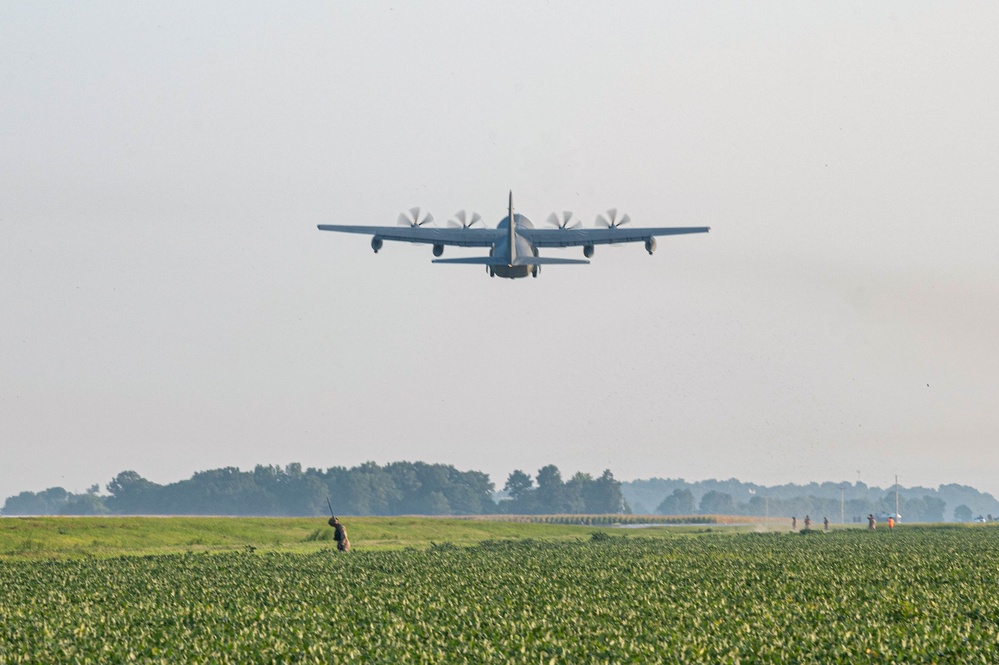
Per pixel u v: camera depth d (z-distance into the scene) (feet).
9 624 393.29
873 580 535.60
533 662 320.50
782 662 320.29
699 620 388.16
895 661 320.91
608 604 443.32
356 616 410.31
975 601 443.73
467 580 547.08
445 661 323.37
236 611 426.92
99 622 397.19
